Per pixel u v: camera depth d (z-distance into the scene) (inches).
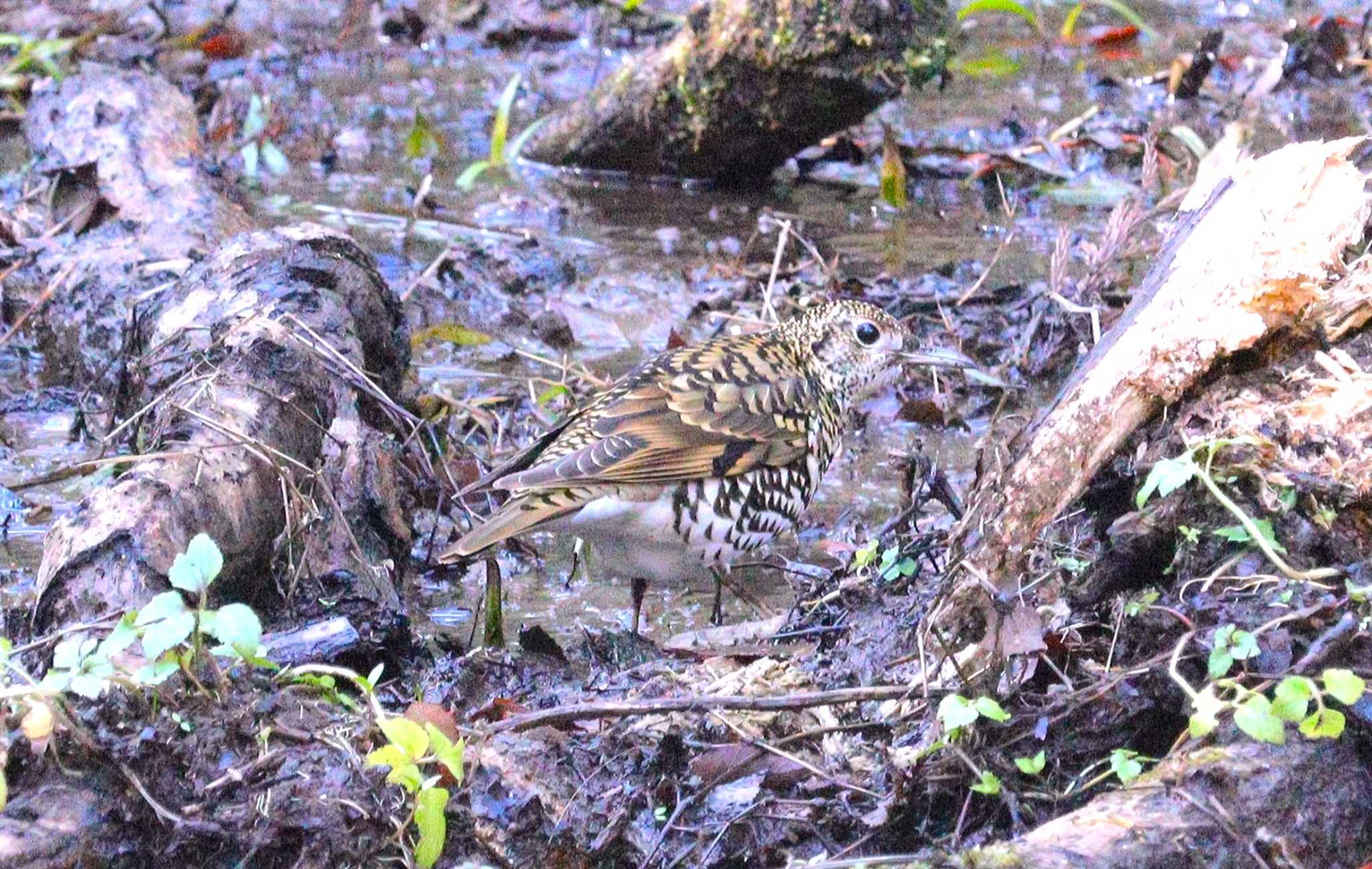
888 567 392.2
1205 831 262.8
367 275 482.6
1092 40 887.1
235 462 377.1
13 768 273.7
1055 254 565.0
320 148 753.0
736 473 409.1
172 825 278.8
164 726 290.5
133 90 678.5
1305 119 763.4
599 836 302.7
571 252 653.9
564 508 389.7
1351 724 278.5
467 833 297.9
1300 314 332.8
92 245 597.6
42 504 473.4
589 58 885.8
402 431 464.1
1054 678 317.7
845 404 454.6
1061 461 335.6
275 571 389.7
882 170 711.1
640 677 364.5
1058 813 293.9
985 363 563.8
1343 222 346.0
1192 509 318.3
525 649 386.0
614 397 415.5
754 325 584.7
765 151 713.6
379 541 418.6
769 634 402.0
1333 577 298.0
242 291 453.1
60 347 568.4
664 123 715.4
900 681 341.4
